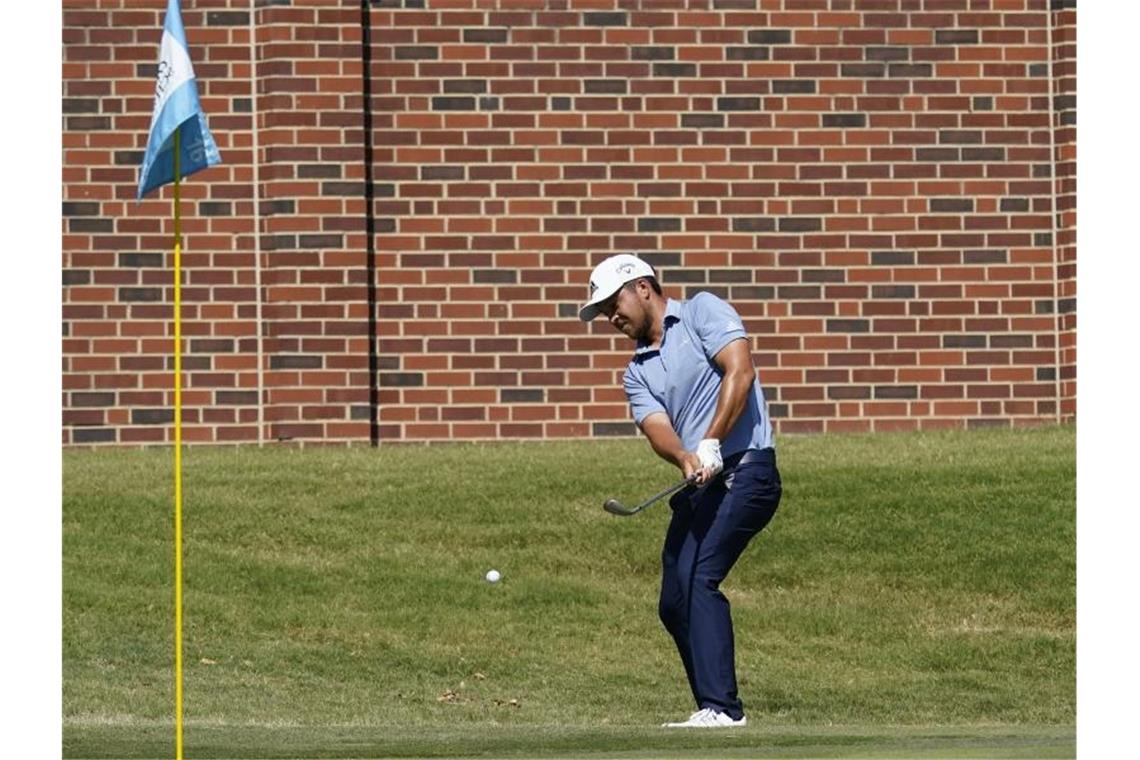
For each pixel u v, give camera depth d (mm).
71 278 61281
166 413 61656
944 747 28281
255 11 61875
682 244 62719
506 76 62375
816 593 51344
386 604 50281
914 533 53875
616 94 62594
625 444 61312
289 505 55625
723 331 34344
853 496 55906
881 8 63156
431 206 62188
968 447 60281
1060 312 63438
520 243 62344
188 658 46844
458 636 48781
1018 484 56438
